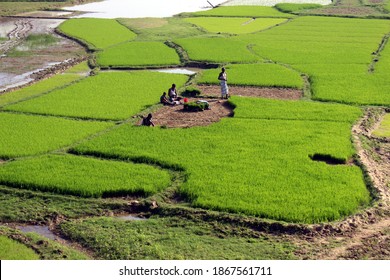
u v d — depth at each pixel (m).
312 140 26.19
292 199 20.27
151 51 48.62
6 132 27.95
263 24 64.06
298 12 71.94
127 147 25.47
